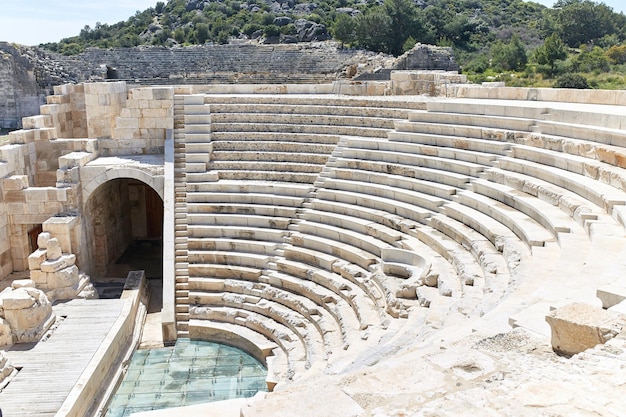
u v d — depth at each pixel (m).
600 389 5.68
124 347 18.11
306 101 25.62
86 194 23.28
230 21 97.88
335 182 21.64
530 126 18.64
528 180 16.27
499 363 6.55
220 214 22.25
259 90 28.97
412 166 20.31
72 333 17.05
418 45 50.56
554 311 7.22
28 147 24.41
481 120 20.12
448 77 28.44
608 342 6.61
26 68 49.00
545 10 101.88
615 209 12.63
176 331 19.50
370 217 19.64
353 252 18.62
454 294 13.30
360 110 24.09
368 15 72.12
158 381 16.78
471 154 19.06
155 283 24.27
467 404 5.49
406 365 6.52
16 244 22.77
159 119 25.64
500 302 9.84
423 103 22.92
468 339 7.80
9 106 49.06
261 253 21.06
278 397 5.88
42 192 22.41
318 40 81.25
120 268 25.84
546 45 56.59
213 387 16.42
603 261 10.40
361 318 15.36
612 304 8.20
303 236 20.52
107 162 24.19
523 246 13.53
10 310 16.27
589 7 79.75
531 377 6.05
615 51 55.31
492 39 82.69
